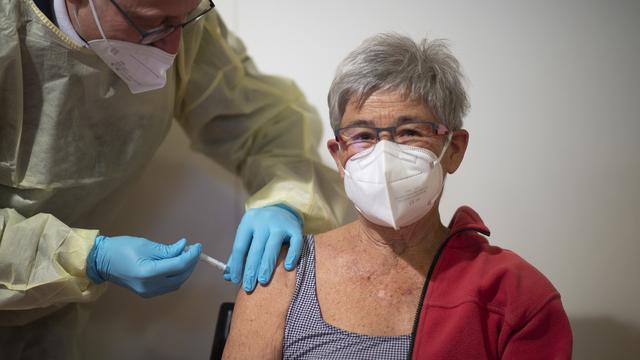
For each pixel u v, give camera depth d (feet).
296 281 3.67
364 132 3.43
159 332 6.31
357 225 3.88
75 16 3.78
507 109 6.10
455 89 3.46
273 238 3.95
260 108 5.62
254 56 6.21
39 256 3.92
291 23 6.18
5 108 4.00
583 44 6.07
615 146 6.03
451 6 6.12
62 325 5.06
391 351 3.30
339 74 3.44
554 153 6.07
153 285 4.08
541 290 3.32
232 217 6.34
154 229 6.31
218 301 6.31
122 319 6.31
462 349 3.24
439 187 3.50
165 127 5.11
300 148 5.52
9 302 3.91
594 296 6.00
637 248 5.97
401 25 6.15
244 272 3.90
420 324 3.33
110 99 4.33
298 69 6.21
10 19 3.75
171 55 4.05
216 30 5.17
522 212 6.07
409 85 3.33
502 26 6.10
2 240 3.87
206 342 6.31
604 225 6.02
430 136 3.42
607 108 6.05
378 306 3.51
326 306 3.54
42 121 4.20
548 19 6.07
